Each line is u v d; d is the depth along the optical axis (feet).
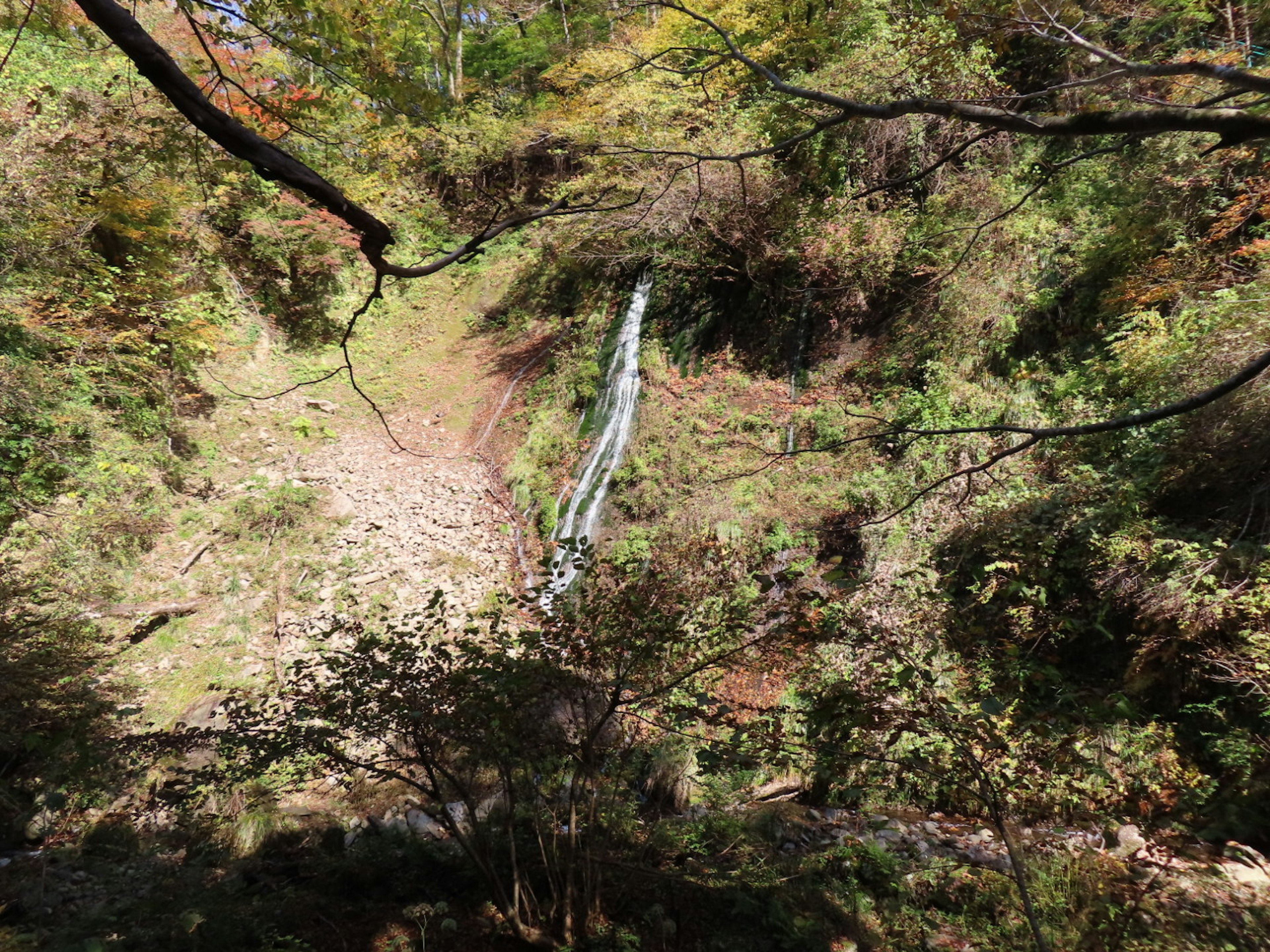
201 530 39.83
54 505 34.01
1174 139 26.11
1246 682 18.19
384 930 12.69
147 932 12.52
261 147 5.08
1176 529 21.34
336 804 20.49
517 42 66.90
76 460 35.76
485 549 40.55
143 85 35.91
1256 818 15.11
